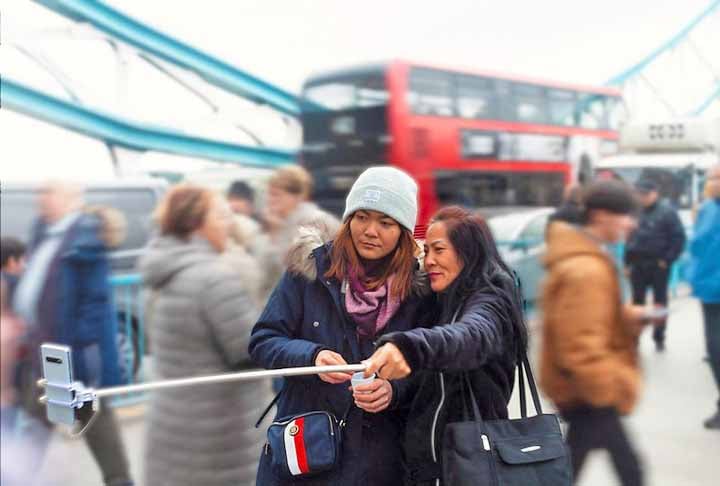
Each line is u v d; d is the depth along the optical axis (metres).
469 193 8.23
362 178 1.79
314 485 1.80
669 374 5.21
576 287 2.58
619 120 10.55
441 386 1.73
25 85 8.59
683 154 9.88
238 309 2.62
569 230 2.68
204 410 2.60
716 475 3.54
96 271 3.60
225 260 2.71
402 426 1.85
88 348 3.56
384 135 7.76
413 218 1.79
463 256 1.75
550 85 9.54
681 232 5.64
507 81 8.91
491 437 1.67
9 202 4.62
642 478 2.67
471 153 8.36
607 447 2.64
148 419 2.73
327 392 1.82
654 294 5.74
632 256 5.70
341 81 8.09
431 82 8.09
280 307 1.87
